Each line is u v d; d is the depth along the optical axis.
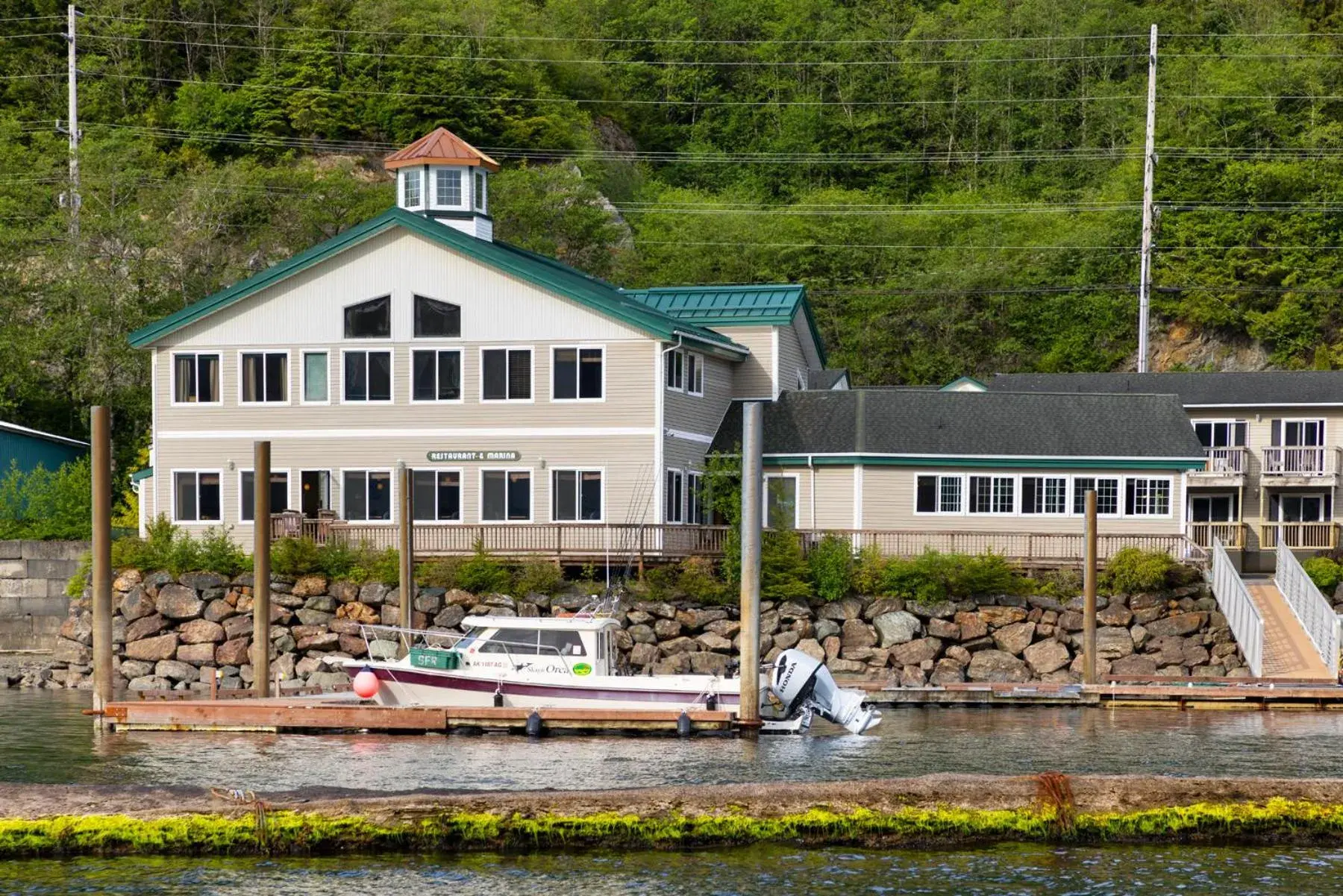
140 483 175.12
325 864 76.69
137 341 173.50
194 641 157.62
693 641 153.62
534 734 121.31
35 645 177.88
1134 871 76.44
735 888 73.69
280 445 171.12
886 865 77.06
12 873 75.12
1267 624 158.38
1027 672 154.12
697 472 174.75
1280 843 80.25
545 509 166.38
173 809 78.50
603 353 165.50
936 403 176.25
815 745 116.94
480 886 73.94
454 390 168.50
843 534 162.88
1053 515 169.50
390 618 155.50
